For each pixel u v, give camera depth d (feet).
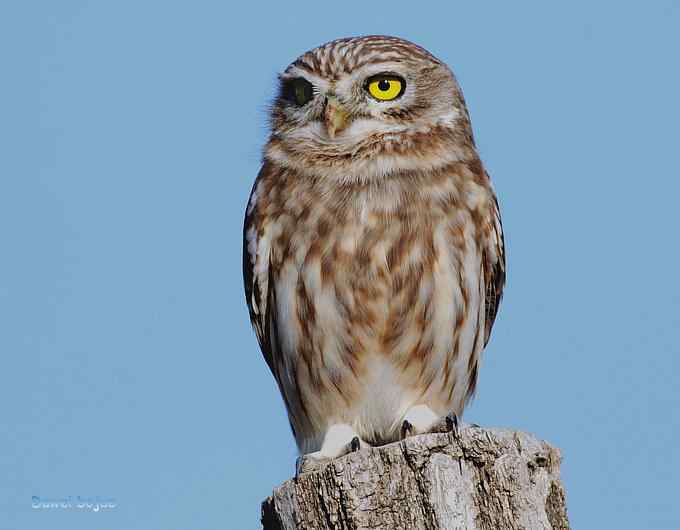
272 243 37.19
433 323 35.73
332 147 37.42
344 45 39.09
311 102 38.34
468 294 36.29
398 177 36.65
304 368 36.73
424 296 35.55
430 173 36.76
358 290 35.60
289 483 27.07
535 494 26.17
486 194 37.29
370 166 36.91
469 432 26.40
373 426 36.99
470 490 26.05
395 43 39.17
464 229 36.27
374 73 37.88
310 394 36.99
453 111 38.58
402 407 36.45
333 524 26.27
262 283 37.65
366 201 36.17
